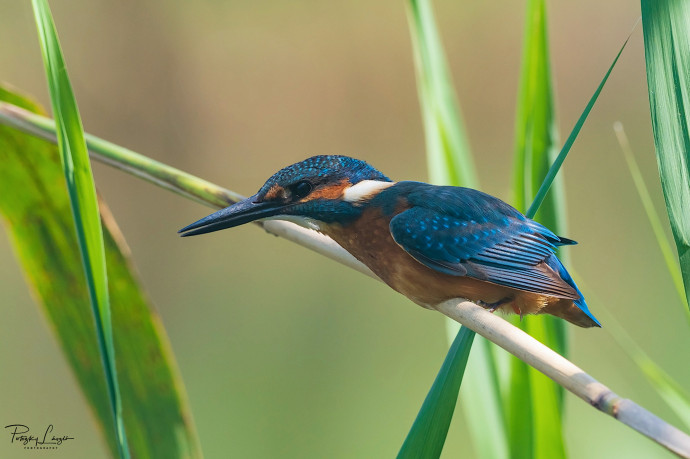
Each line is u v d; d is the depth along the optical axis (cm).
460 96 2381
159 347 522
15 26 2027
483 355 527
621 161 2075
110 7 2227
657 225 494
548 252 586
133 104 2258
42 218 548
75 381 543
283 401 1240
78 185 390
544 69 532
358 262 607
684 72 389
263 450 1156
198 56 2289
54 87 387
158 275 1755
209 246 1922
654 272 1505
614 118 2311
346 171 599
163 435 518
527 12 532
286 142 2316
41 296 550
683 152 386
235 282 1692
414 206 588
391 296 1598
